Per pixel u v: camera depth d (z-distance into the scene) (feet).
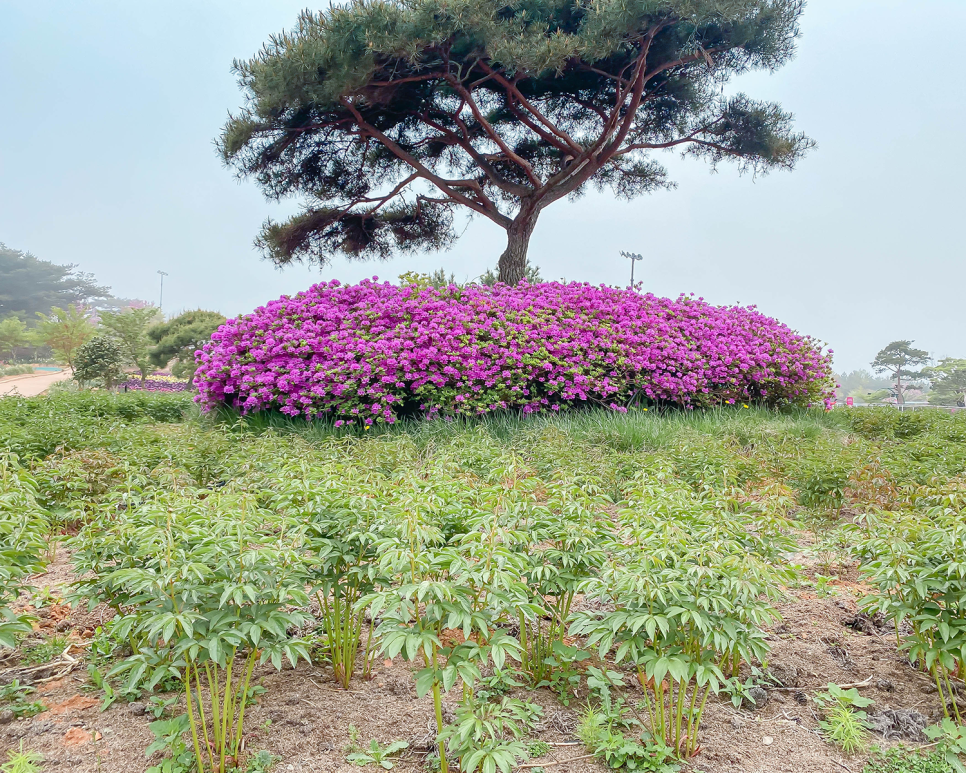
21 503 9.29
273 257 53.47
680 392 32.32
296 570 7.35
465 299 32.94
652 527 8.50
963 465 18.24
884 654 9.50
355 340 28.22
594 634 6.97
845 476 16.17
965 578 7.43
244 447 19.63
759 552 9.91
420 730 7.41
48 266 256.73
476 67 44.09
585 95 51.19
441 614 6.41
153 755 6.88
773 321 40.45
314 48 36.09
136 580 6.72
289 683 8.45
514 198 57.11
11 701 7.84
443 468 15.85
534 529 8.76
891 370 175.73
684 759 6.95
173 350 95.14
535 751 7.11
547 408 30.35
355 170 54.49
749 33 39.29
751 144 49.65
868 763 6.98
